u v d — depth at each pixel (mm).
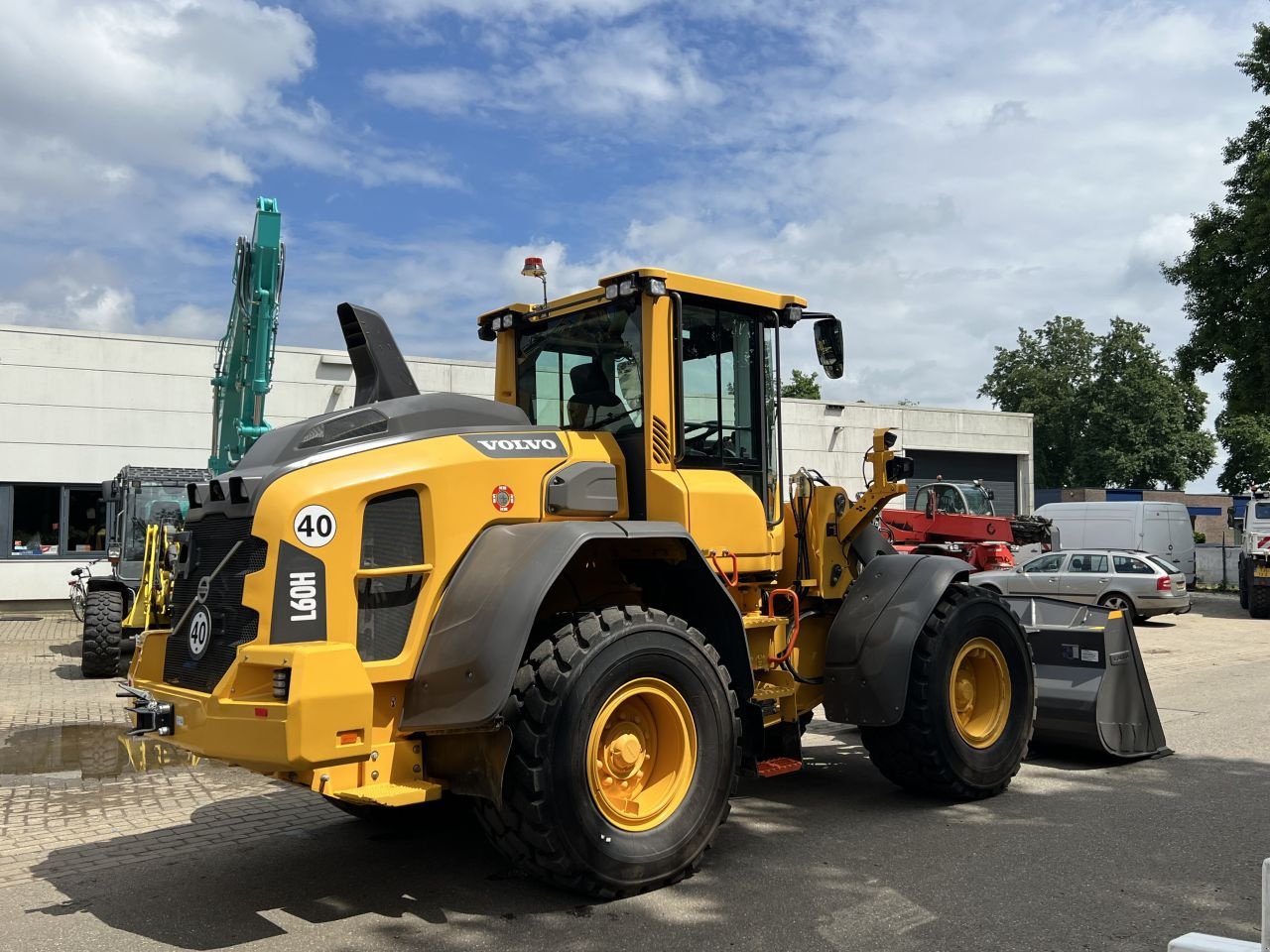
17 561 18203
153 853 5078
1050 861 4703
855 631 5719
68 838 5391
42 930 4004
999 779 5926
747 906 4133
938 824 5367
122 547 12258
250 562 3975
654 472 4980
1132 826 5301
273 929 3982
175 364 19219
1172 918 3967
